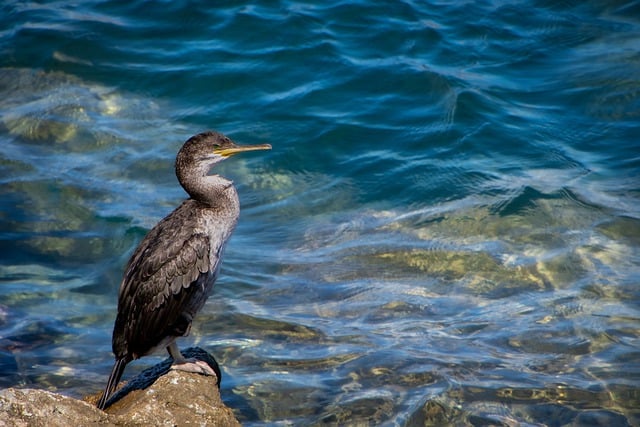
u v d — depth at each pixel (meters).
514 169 15.91
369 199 15.45
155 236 9.36
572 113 17.42
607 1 21.05
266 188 15.82
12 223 14.69
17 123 17.34
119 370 9.04
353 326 12.36
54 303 13.03
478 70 18.84
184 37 19.95
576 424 10.29
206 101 18.09
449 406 10.59
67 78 18.80
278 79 18.59
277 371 11.38
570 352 11.62
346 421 10.41
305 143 16.83
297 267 13.73
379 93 18.11
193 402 8.52
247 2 21.03
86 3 21.38
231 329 12.34
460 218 14.71
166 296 9.11
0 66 19.00
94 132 17.12
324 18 20.45
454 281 13.27
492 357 11.55
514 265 13.48
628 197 14.91
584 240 13.93
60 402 7.84
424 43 19.70
